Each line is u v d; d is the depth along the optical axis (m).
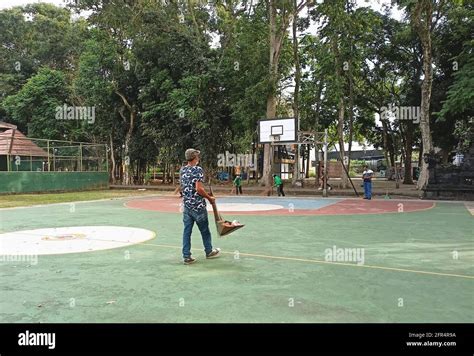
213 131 31.86
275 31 28.77
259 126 26.47
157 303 4.84
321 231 10.59
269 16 29.80
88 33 35.41
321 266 6.74
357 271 6.40
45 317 4.41
